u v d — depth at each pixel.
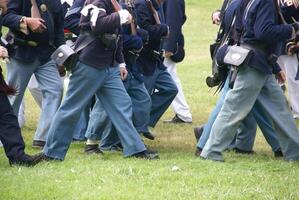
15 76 24.64
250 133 24.98
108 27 22.02
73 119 22.56
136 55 25.30
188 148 26.14
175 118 32.28
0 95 21.73
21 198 18.83
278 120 23.09
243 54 22.33
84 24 22.31
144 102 25.89
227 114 22.88
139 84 25.80
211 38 63.03
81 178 20.64
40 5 24.36
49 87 24.98
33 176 20.66
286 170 22.06
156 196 18.97
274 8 22.22
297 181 20.62
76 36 26.27
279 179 20.83
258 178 20.91
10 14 23.91
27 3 24.27
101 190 19.44
